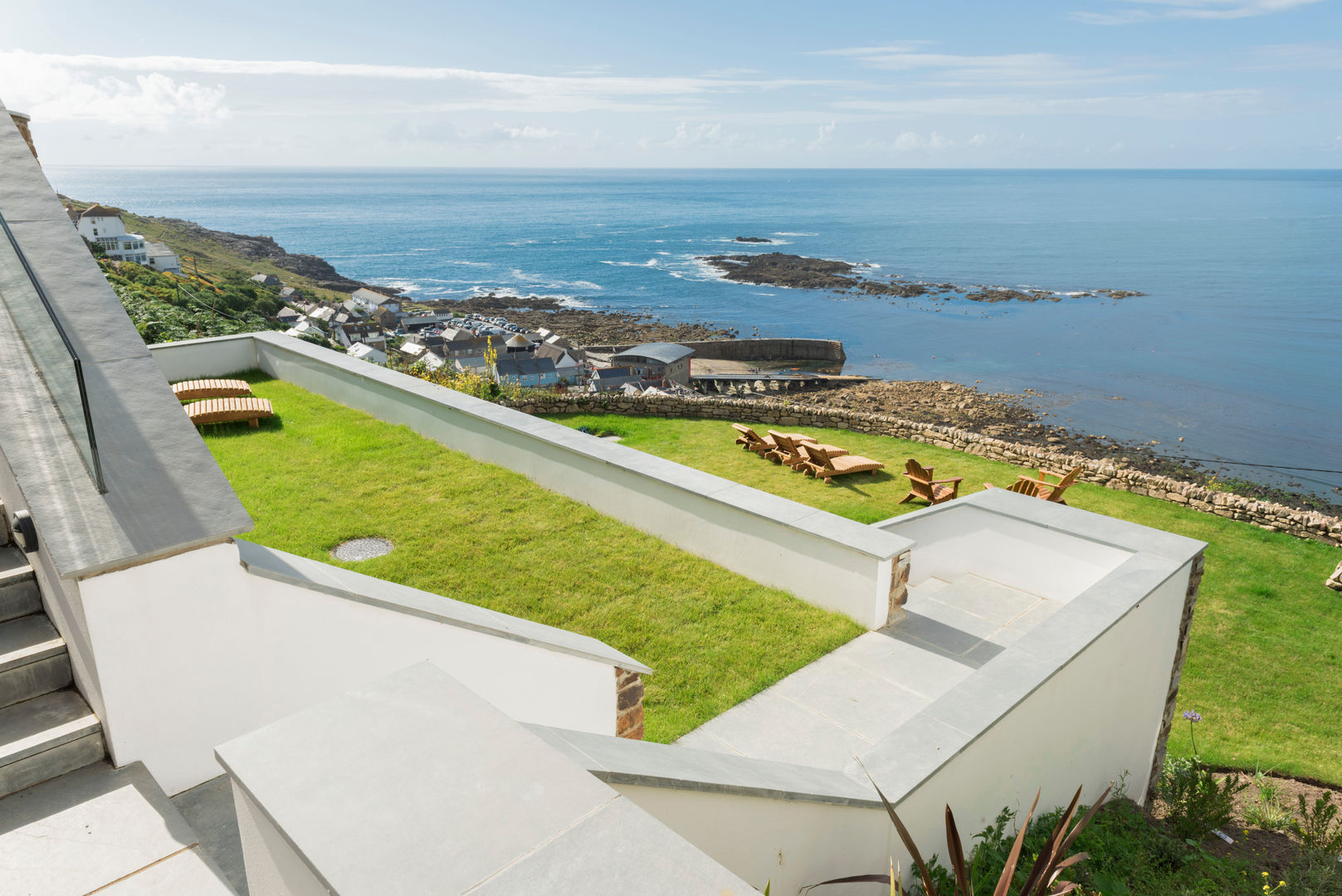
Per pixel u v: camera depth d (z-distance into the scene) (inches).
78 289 150.7
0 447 122.3
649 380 2529.5
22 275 131.9
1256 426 2086.6
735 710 220.1
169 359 510.6
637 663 201.9
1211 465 1696.6
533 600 270.5
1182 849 231.1
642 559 305.4
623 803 71.0
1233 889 221.0
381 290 6323.8
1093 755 245.3
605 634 253.1
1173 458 1728.6
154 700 121.9
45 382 133.1
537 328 4362.7
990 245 7593.5
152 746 123.6
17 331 140.6
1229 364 2856.8
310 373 499.8
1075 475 521.0
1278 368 2795.3
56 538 111.0
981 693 182.7
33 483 117.7
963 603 298.0
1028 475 591.5
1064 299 4488.2
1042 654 202.4
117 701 117.9
